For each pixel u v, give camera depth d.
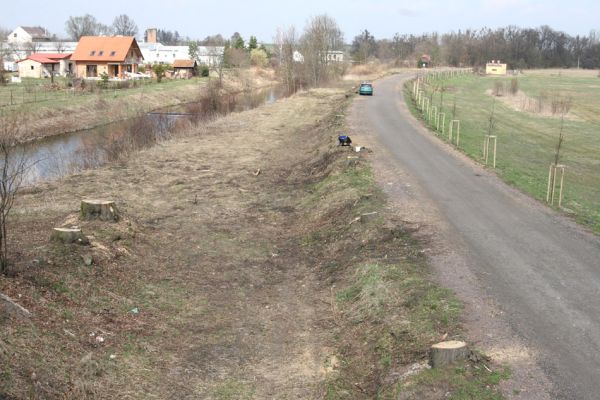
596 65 142.50
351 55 118.81
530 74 115.81
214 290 12.30
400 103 46.50
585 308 10.03
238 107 48.72
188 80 75.00
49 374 7.83
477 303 10.16
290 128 36.84
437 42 140.62
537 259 12.38
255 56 96.44
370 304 10.71
